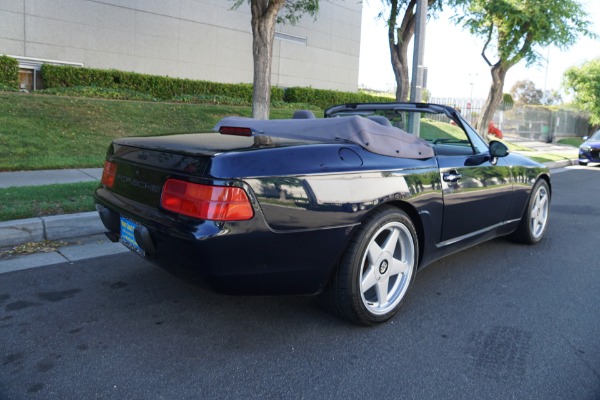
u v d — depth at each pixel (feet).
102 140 33.17
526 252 16.56
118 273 13.14
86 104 38.65
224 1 60.39
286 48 68.90
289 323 10.51
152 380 8.20
